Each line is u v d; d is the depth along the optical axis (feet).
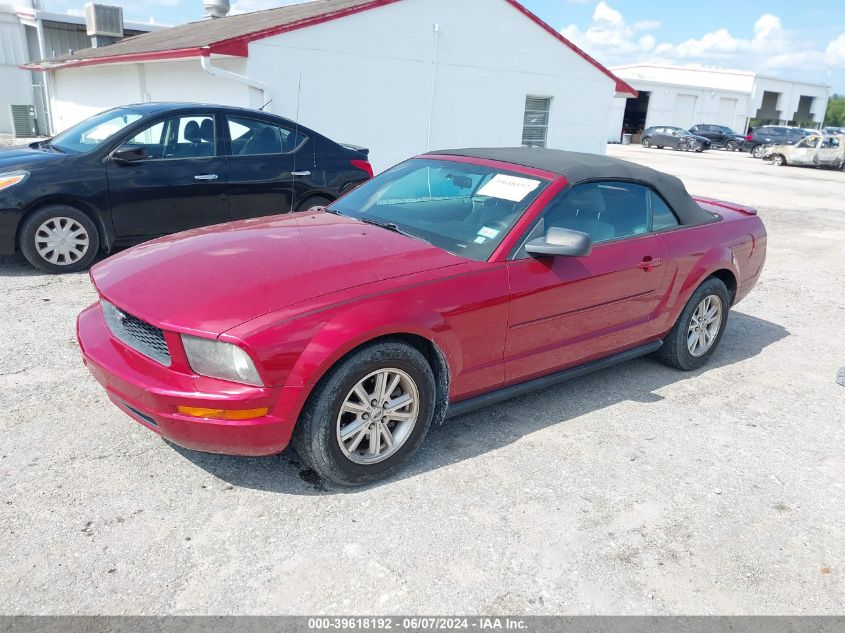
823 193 60.23
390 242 11.39
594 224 12.82
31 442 10.95
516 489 10.41
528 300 11.40
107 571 8.17
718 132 137.80
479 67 42.16
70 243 20.40
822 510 10.44
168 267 10.43
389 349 9.78
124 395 9.57
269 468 10.60
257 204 23.13
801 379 15.87
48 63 49.88
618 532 9.53
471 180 13.03
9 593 7.75
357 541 8.97
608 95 50.19
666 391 14.62
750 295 23.62
